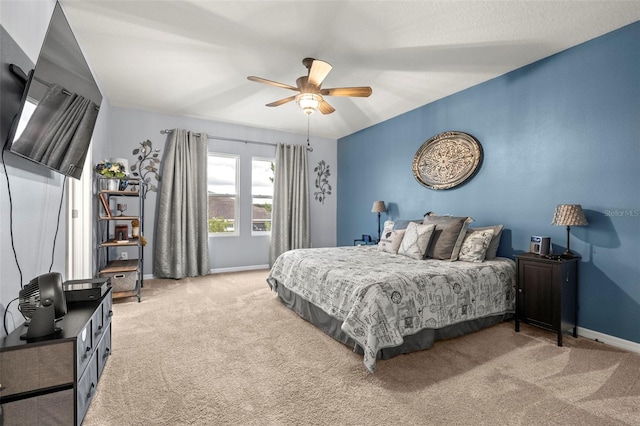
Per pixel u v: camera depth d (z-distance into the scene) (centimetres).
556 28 250
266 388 180
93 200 333
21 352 126
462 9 229
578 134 271
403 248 339
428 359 217
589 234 263
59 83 176
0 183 137
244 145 539
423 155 423
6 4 144
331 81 350
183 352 226
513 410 160
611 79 252
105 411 157
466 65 313
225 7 228
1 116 139
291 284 320
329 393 175
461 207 378
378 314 206
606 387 182
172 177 470
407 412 158
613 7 223
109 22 246
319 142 614
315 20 243
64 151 193
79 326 147
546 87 296
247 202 545
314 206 608
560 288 244
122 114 446
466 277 260
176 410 159
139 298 350
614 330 247
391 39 268
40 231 180
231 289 408
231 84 364
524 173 312
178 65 317
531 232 306
